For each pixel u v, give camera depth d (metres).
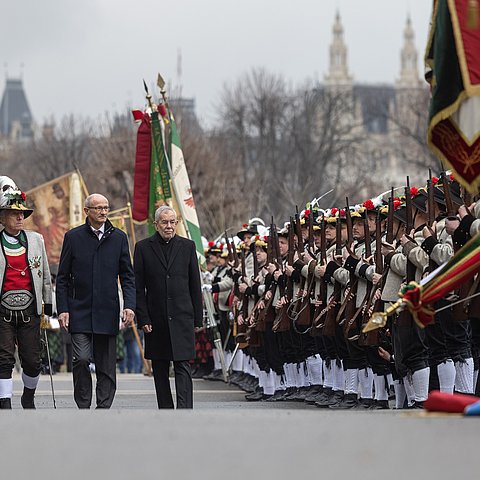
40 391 55.19
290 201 130.75
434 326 34.50
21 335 36.97
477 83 27.77
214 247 65.12
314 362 43.62
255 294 49.34
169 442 20.75
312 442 20.25
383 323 28.22
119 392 54.19
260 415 25.59
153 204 56.41
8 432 23.16
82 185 76.06
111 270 36.56
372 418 24.16
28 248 36.78
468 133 28.27
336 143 192.50
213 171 127.31
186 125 138.00
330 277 40.12
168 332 36.38
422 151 179.62
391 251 34.94
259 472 17.19
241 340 51.12
